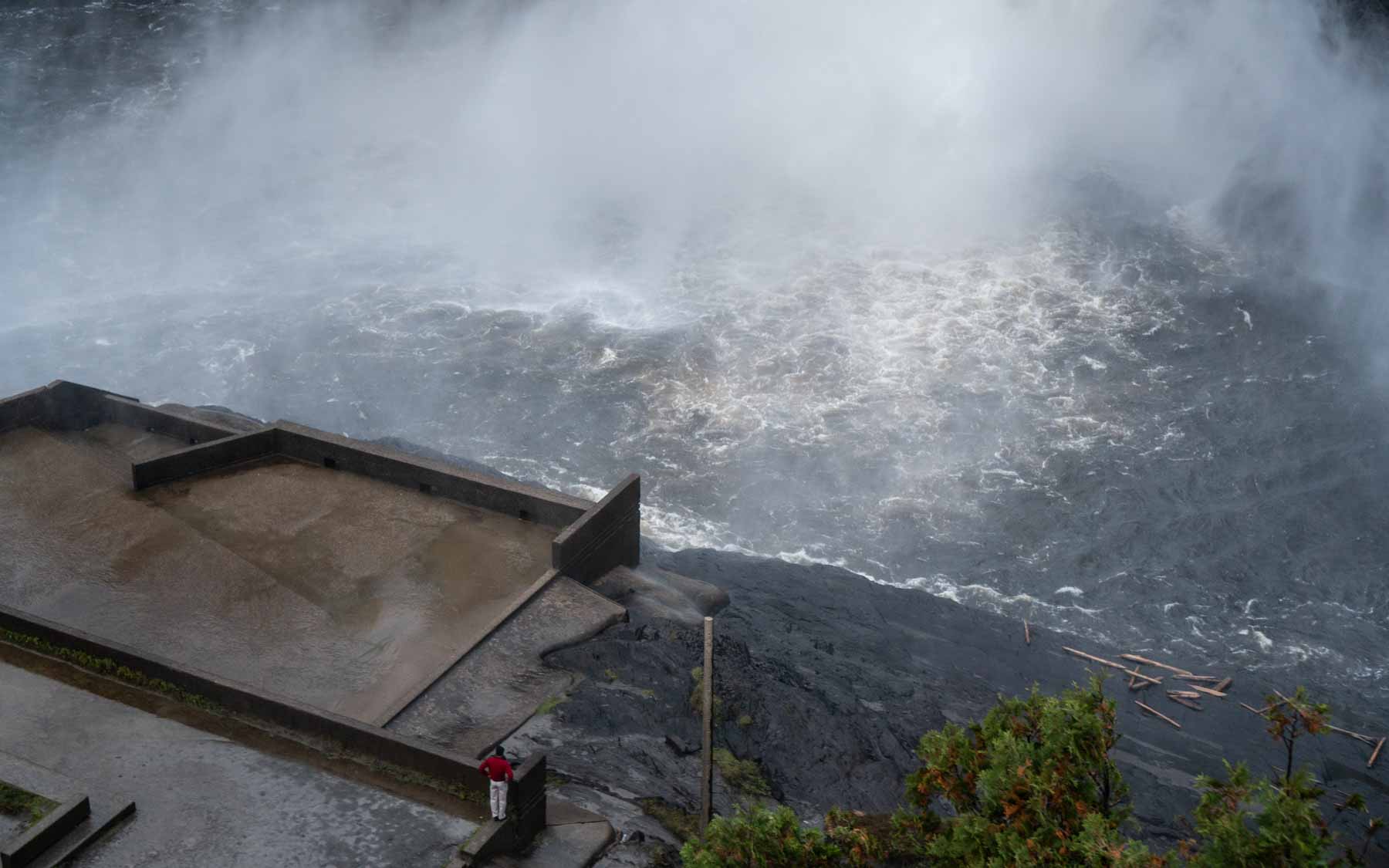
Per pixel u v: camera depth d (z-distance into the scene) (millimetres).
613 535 26328
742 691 23141
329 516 26328
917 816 15641
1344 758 29250
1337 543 39656
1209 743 29266
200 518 26047
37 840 16609
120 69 79562
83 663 20891
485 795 18328
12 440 28938
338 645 22406
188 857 16938
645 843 18422
